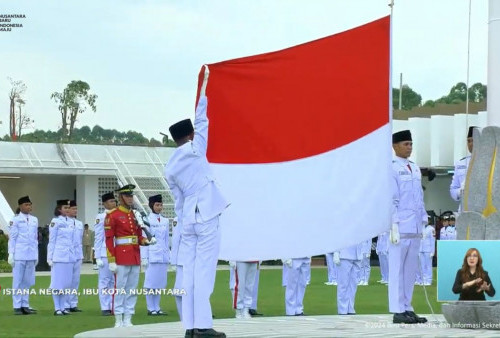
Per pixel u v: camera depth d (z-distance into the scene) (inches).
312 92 514.3
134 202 713.0
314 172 513.7
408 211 553.3
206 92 514.3
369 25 513.0
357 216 511.8
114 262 663.1
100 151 1812.3
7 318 743.7
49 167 1727.4
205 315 471.5
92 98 2383.1
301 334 497.4
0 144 1721.2
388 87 512.1
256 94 514.0
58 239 814.5
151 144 1914.4
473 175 540.4
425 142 1438.2
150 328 562.6
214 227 472.7
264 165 515.5
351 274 757.3
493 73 559.5
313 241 513.0
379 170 512.1
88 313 800.3
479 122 1311.5
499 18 557.3
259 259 514.9
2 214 1636.3
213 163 515.5
